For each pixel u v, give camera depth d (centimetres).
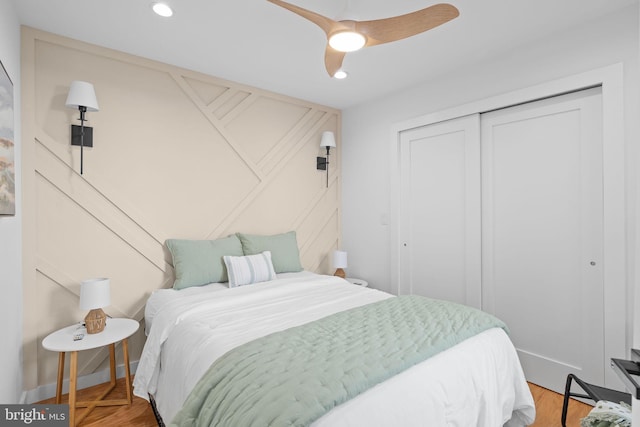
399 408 119
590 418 145
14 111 191
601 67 214
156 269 271
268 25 223
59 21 215
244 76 305
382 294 247
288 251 323
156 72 274
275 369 126
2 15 167
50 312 227
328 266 399
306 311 207
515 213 263
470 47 253
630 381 76
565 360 235
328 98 364
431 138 320
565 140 236
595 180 221
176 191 282
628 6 203
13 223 186
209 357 151
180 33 232
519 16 213
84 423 198
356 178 392
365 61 275
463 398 141
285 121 358
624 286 204
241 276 268
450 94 299
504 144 269
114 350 243
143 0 195
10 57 185
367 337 157
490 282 279
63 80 233
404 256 345
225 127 312
